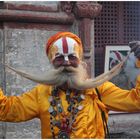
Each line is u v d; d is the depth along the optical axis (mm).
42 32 4867
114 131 5422
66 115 2332
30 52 4809
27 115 2432
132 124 5551
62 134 2318
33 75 2412
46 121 2391
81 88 2328
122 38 5738
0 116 2439
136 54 2322
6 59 4672
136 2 5781
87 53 5094
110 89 2451
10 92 4680
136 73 5367
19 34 4734
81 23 5059
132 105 2350
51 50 2432
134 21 5785
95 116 2381
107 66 5473
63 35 2441
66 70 2344
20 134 4773
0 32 4660
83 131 2305
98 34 5578
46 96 2430
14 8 4652
